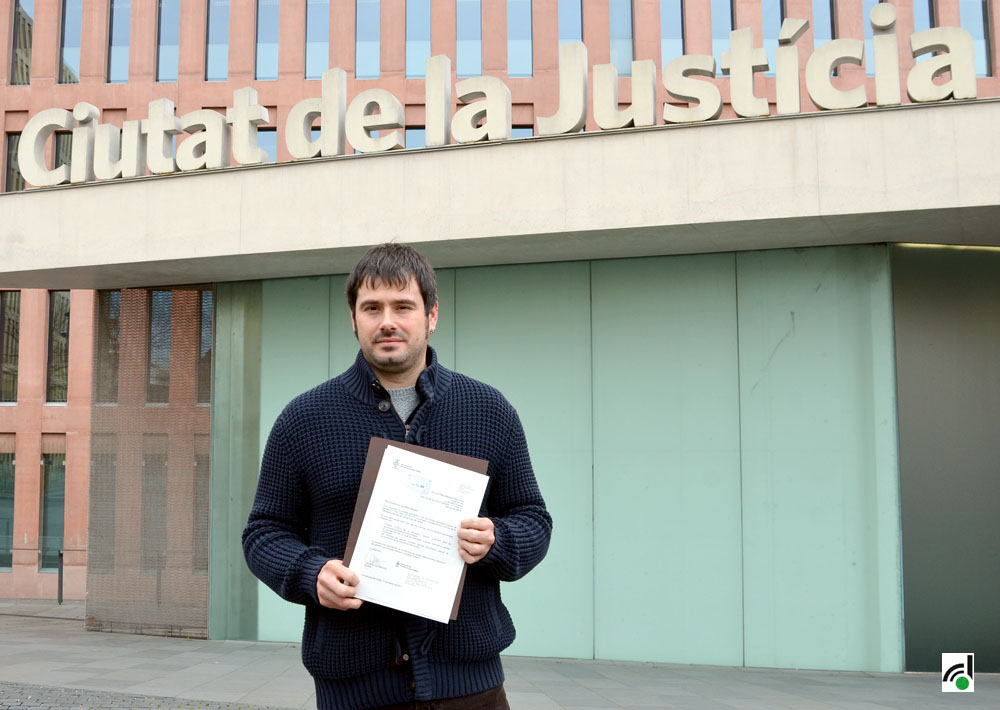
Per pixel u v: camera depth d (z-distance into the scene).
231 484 11.26
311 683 8.09
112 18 20.53
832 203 8.54
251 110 10.16
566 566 10.04
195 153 10.29
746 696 7.65
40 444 19.92
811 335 9.70
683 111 8.95
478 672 2.27
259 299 11.39
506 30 18.36
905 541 9.35
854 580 9.39
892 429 9.48
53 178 10.77
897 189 8.42
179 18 20.12
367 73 18.89
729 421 9.81
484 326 10.55
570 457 10.16
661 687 8.10
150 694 7.51
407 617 2.20
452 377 2.39
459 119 9.50
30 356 20.19
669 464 9.91
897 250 9.60
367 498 2.16
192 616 11.23
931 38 8.49
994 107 8.32
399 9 18.86
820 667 9.34
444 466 2.19
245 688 7.83
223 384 11.42
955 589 9.34
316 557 2.15
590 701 7.32
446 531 2.16
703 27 17.48
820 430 9.59
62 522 19.77
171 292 11.76
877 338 9.56
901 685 8.38
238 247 10.00
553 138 9.19
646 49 17.64
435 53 18.55
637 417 10.04
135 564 11.59
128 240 10.41
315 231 9.77
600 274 10.27
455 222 9.38
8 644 10.62
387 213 9.59
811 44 17.19
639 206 8.94
